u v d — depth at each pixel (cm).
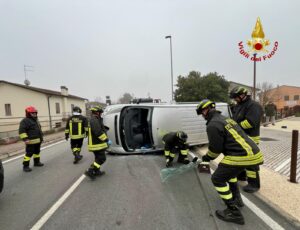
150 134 639
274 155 639
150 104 671
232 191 320
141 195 372
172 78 2222
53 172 530
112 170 518
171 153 538
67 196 375
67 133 627
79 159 630
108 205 337
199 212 310
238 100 374
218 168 285
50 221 294
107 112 706
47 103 2166
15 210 329
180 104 705
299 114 2850
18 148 922
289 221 281
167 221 286
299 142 859
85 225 281
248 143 274
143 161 593
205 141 742
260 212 306
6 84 2100
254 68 950
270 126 1580
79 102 3077
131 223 283
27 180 470
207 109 300
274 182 409
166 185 417
